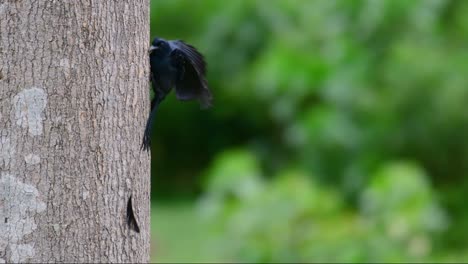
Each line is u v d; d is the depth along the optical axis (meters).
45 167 4.52
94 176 4.61
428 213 11.26
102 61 4.60
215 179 11.82
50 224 4.54
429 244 11.32
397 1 12.81
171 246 14.30
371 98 13.16
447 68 12.91
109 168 4.66
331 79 13.21
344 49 13.25
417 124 13.12
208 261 13.06
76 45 4.52
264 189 11.47
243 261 10.97
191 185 19.47
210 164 19.55
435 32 13.21
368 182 12.85
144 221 4.89
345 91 13.12
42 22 4.48
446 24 13.37
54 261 4.55
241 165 11.84
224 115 17.88
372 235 10.89
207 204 11.91
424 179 12.05
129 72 4.74
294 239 10.98
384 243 10.82
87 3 4.53
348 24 13.39
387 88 13.16
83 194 4.58
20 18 4.47
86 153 4.57
